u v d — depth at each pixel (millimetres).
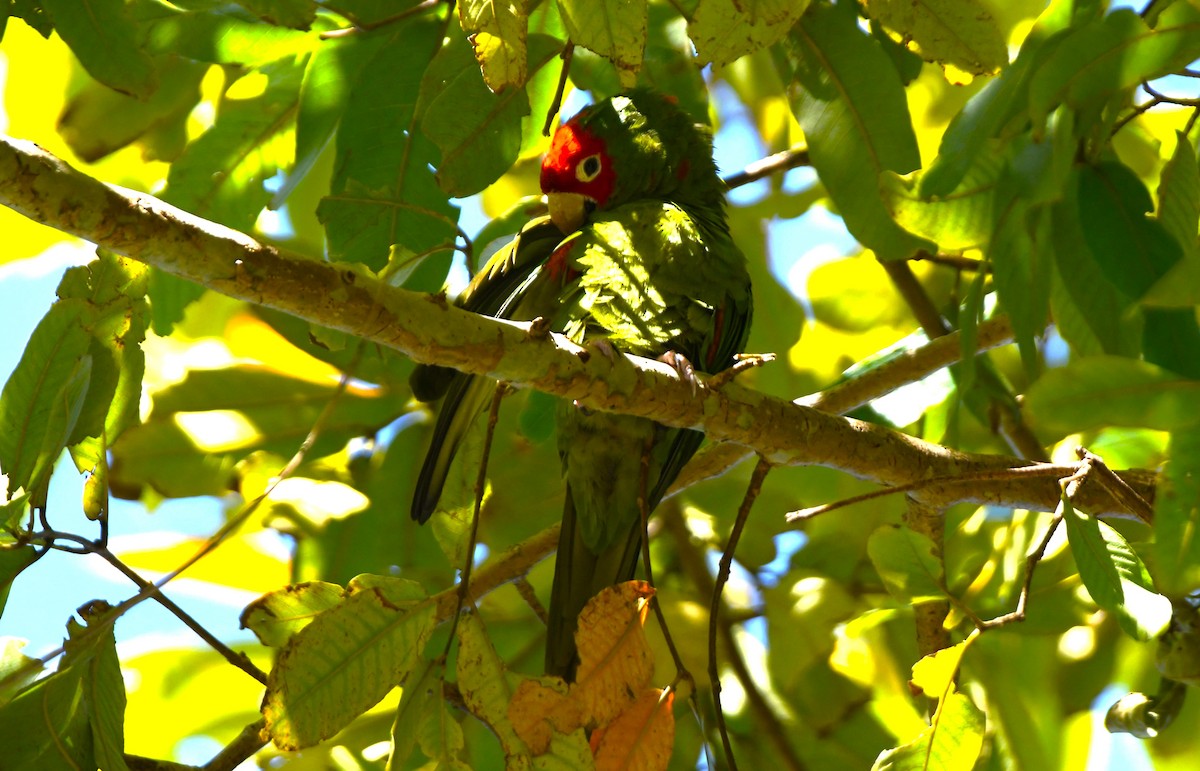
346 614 3883
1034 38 4270
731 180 6828
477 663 3949
